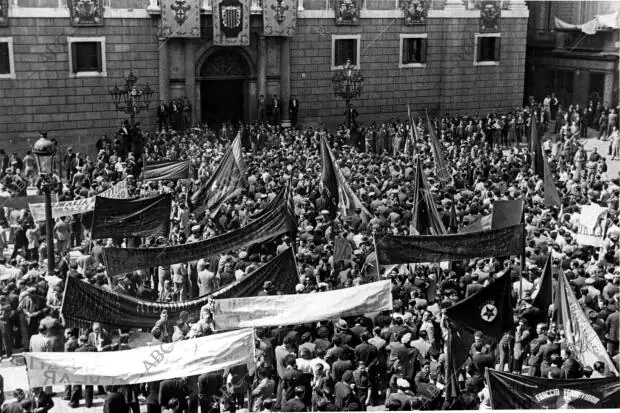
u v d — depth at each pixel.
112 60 47.09
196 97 50.03
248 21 48.59
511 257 23.42
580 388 14.88
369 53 53.81
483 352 17.27
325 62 52.81
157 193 29.30
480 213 27.45
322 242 25.48
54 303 21.38
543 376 17.12
